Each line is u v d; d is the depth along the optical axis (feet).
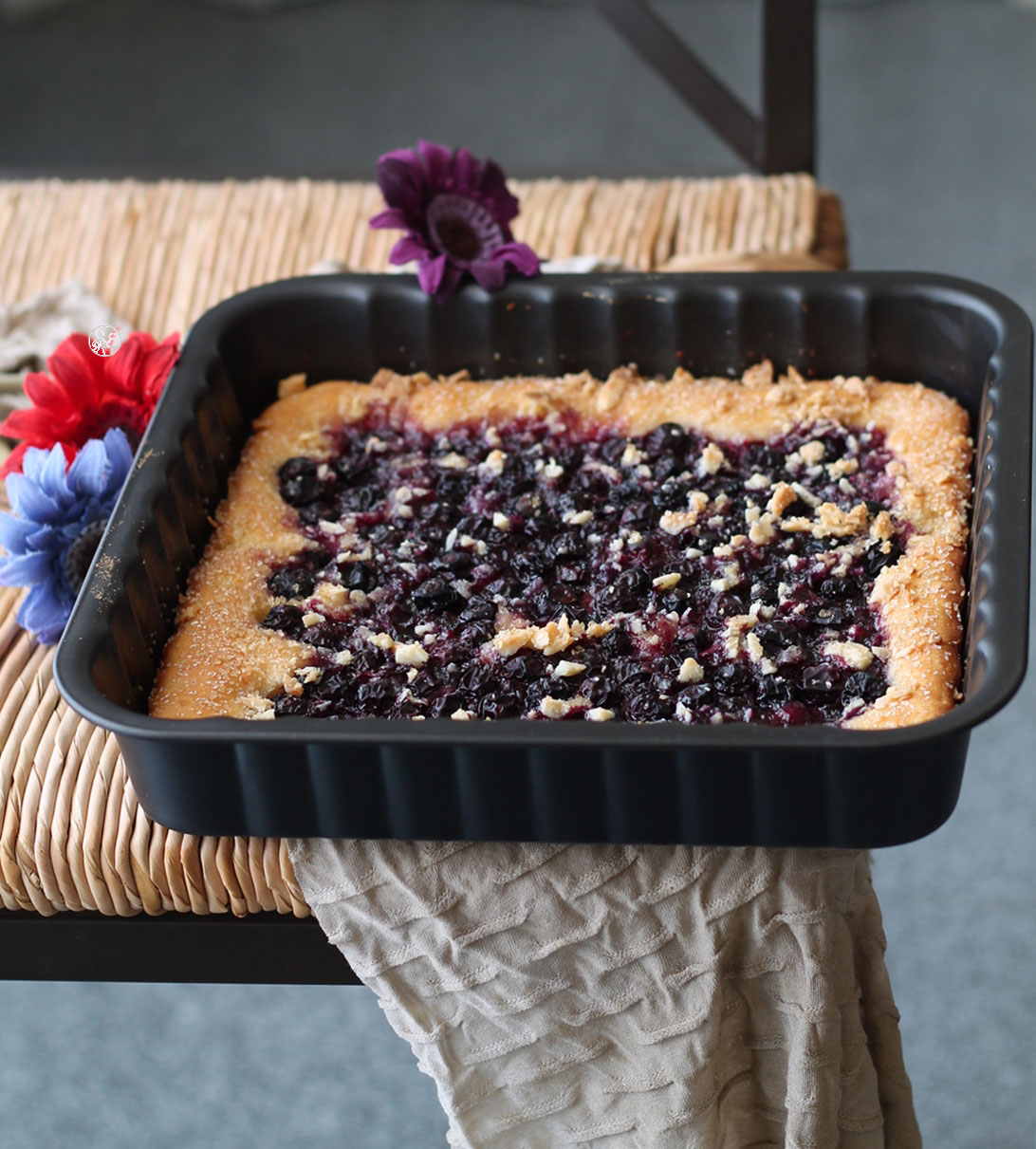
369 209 3.32
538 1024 2.61
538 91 6.16
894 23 6.50
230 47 6.44
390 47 6.46
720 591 2.75
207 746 2.49
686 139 5.82
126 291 3.28
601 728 2.46
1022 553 2.57
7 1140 3.54
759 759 2.45
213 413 2.88
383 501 2.89
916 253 5.22
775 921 2.56
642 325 2.96
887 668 2.66
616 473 2.89
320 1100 3.59
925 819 2.49
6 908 2.72
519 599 2.77
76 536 2.79
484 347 2.99
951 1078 3.55
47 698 2.76
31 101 6.10
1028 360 2.79
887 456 2.88
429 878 2.58
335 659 2.71
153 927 2.71
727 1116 2.66
